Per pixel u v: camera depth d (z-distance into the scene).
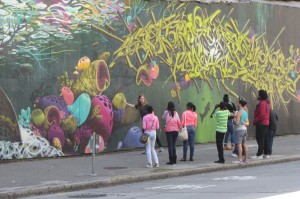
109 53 18.86
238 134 16.83
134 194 11.90
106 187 13.41
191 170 15.44
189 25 21.41
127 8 19.39
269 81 24.59
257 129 17.86
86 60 18.20
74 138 17.83
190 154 17.41
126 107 19.36
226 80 22.78
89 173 14.63
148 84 20.06
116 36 19.05
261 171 15.66
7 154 16.25
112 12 18.92
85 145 18.11
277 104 24.95
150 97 20.14
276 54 24.94
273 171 15.53
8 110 16.30
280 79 25.14
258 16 24.11
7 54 16.33
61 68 17.55
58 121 17.42
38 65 17.00
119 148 19.12
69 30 17.77
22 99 16.61
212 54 22.25
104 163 16.61
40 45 17.06
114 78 19.02
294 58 25.88
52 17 17.34
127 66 19.41
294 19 25.86
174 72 20.91
